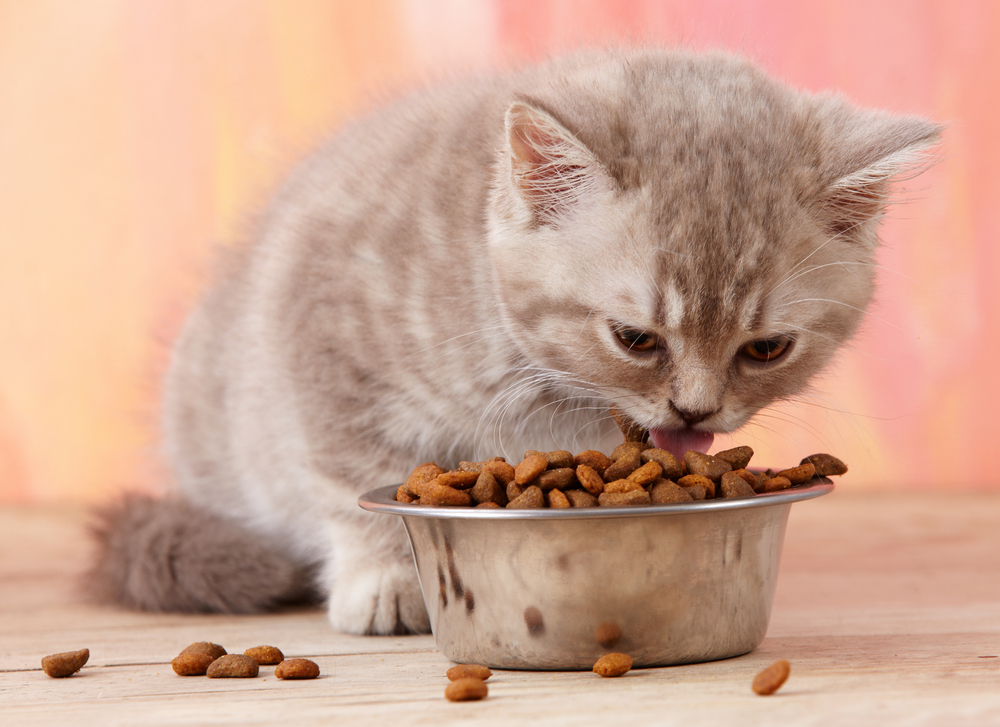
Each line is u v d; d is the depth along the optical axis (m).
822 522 1.02
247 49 1.18
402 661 0.76
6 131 1.19
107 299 1.20
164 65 1.19
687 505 0.73
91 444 1.20
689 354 0.76
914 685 0.72
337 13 1.18
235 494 0.90
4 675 0.76
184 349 0.91
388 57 1.18
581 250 0.77
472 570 0.74
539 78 0.82
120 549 0.86
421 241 0.80
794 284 0.76
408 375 0.80
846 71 1.16
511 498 0.74
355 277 0.81
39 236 1.19
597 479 0.74
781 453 1.14
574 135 0.76
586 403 0.81
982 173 1.15
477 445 0.82
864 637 0.78
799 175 0.77
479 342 0.79
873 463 1.18
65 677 0.76
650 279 0.76
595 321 0.77
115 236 1.19
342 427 0.82
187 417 0.91
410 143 0.83
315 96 1.18
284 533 0.88
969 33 1.15
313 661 0.76
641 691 0.72
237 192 1.19
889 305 1.16
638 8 1.16
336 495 0.82
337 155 0.86
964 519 1.02
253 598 0.85
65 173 1.19
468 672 0.73
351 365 0.81
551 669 0.74
